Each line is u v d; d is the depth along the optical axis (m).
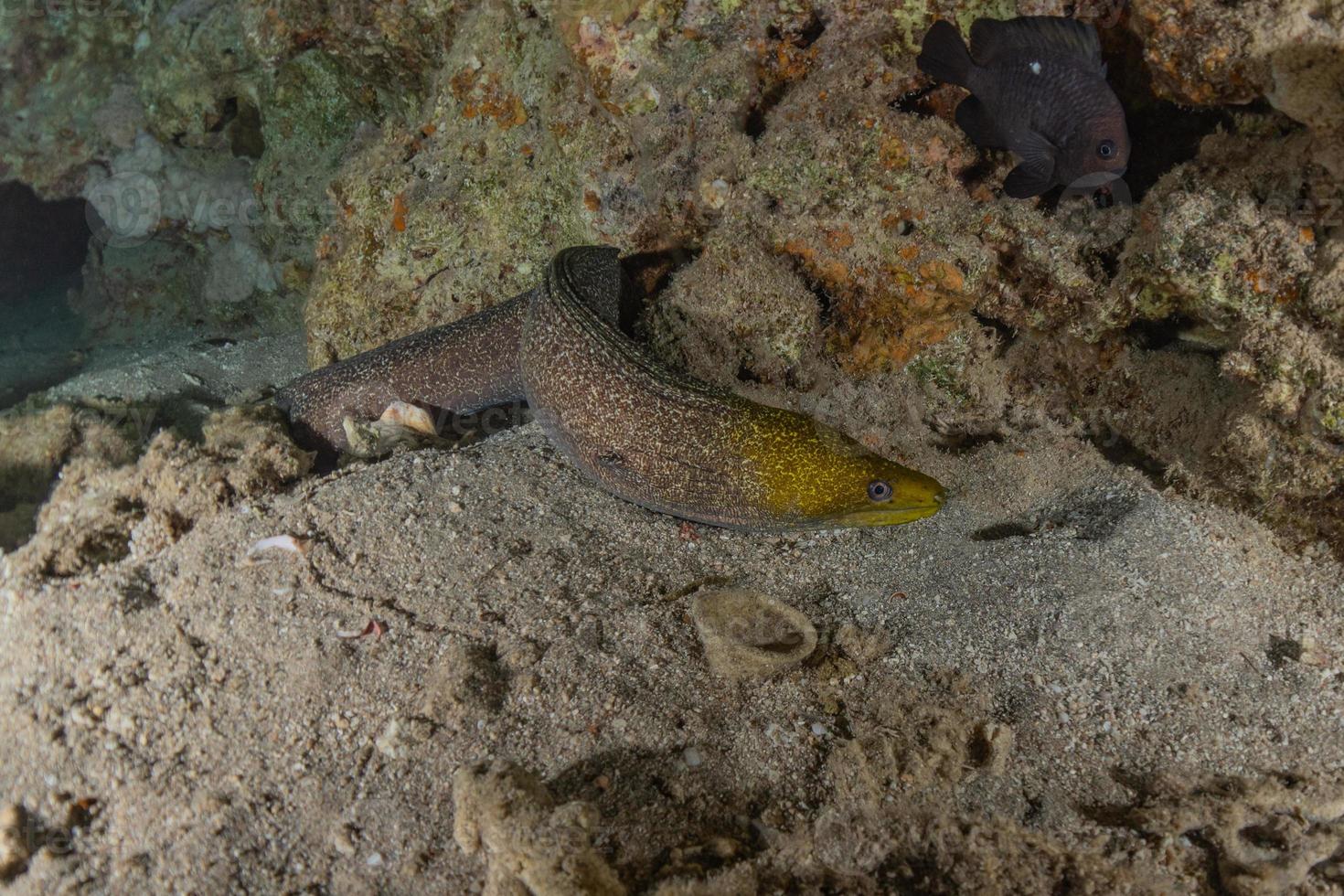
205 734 0.76
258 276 1.40
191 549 0.84
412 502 0.86
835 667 0.78
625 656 0.78
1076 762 0.74
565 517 0.86
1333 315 0.75
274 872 0.72
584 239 1.00
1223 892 0.70
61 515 0.86
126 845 0.74
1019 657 0.77
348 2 1.09
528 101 1.01
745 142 0.89
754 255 0.88
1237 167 0.78
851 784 0.73
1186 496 0.84
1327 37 0.73
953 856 0.71
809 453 0.82
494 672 0.77
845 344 0.89
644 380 0.85
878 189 0.85
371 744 0.76
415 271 1.06
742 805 0.73
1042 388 0.89
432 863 0.72
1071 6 0.83
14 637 0.80
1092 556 0.81
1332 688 0.75
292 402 1.04
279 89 1.24
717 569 0.83
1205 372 0.84
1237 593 0.79
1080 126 0.78
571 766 0.74
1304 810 0.71
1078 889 0.70
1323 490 0.79
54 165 1.43
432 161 1.05
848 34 0.87
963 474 0.88
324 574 0.82
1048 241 0.83
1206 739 0.74
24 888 0.73
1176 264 0.78
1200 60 0.76
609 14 0.90
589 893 0.69
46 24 1.34
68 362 1.41
